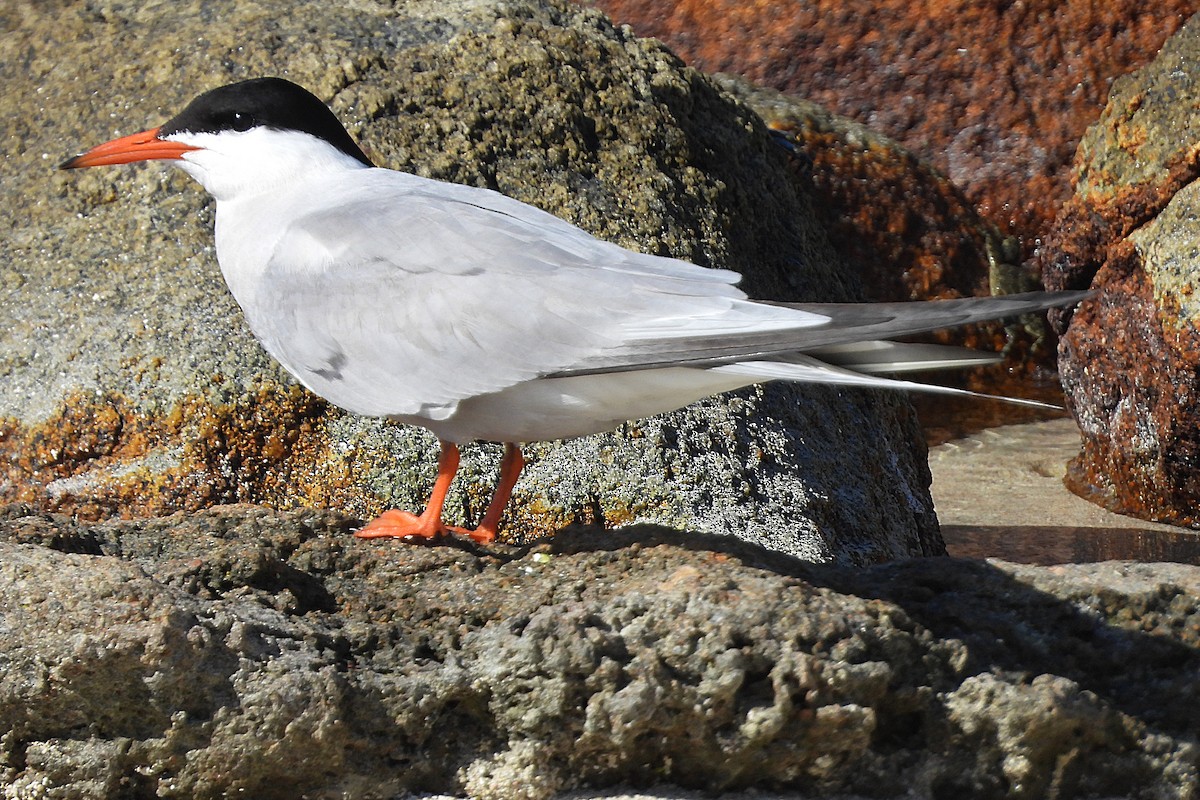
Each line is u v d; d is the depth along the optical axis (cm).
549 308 808
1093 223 1611
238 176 960
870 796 743
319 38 1277
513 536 1078
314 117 977
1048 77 1969
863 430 1300
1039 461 1653
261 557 802
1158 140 1575
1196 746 761
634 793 736
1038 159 1969
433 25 1320
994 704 738
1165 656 787
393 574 827
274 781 720
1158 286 1504
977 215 1978
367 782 727
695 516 1084
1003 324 1898
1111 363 1570
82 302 1131
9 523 823
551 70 1286
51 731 709
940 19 1978
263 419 1091
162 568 788
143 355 1103
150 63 1273
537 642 716
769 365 754
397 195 903
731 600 735
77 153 1225
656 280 802
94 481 1074
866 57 2000
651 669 712
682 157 1313
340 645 751
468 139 1230
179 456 1079
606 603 740
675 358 770
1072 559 1382
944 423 1758
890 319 721
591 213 1229
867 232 1938
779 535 1093
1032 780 750
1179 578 820
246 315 937
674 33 2041
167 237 1164
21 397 1096
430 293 835
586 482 1091
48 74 1281
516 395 823
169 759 709
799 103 2003
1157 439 1501
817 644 724
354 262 864
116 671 696
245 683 708
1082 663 787
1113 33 1956
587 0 2058
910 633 750
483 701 731
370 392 859
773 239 1414
